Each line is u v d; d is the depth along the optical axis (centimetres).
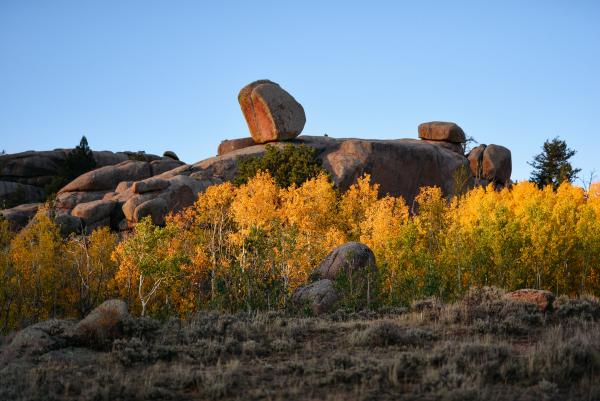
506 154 7500
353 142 6419
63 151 8300
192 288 3231
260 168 5559
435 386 1160
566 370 1216
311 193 4103
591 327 1606
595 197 4372
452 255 3131
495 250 3117
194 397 1146
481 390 1110
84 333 1538
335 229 3875
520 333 1625
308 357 1410
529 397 1091
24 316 3275
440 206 3859
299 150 5866
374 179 6297
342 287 2408
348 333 1653
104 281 3500
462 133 7569
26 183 7938
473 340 1507
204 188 5528
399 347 1467
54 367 1332
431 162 6738
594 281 3500
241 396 1138
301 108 6819
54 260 3488
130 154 9138
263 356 1446
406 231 2948
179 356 1426
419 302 2055
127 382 1197
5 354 1451
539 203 3922
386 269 2791
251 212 3469
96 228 5078
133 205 5034
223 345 1484
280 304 2555
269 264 2875
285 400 1099
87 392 1138
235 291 2738
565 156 7950
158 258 2917
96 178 6047
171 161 6981
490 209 4191
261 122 6731
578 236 3403
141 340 1537
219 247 3288
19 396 1132
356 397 1105
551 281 3350
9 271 3312
